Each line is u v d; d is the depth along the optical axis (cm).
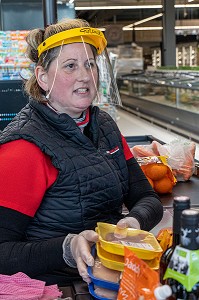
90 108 188
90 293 139
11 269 155
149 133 685
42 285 145
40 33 181
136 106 1017
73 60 171
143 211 188
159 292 105
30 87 180
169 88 765
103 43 180
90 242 147
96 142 186
